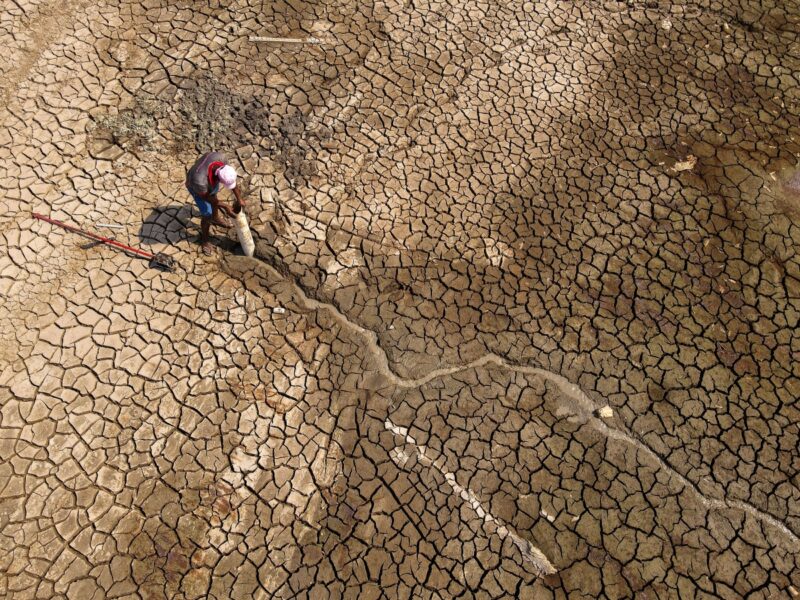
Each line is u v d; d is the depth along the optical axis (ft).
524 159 21.07
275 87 22.68
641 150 21.26
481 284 18.48
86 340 17.21
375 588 13.71
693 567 13.88
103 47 23.38
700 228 19.44
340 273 18.70
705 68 23.52
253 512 14.75
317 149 21.24
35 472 15.16
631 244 19.15
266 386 16.63
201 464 15.38
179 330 17.49
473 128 21.81
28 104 21.75
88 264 18.56
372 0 25.50
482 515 14.65
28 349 17.03
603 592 13.62
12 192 19.81
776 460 15.30
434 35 24.39
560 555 14.08
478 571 13.91
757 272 18.52
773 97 22.72
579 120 22.02
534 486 15.03
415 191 20.35
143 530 14.43
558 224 19.62
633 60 23.75
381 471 15.30
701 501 14.75
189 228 19.48
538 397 16.49
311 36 24.26
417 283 18.53
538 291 18.33
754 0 25.63
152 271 18.53
